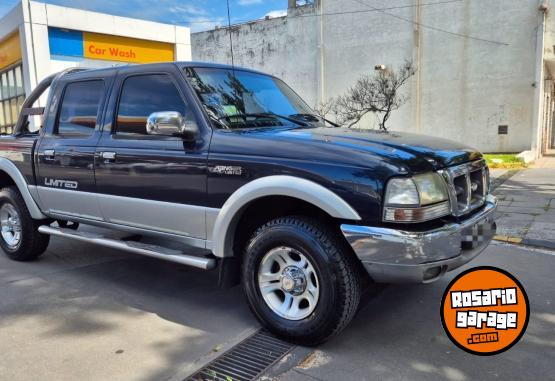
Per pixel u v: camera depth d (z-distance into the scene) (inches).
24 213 200.2
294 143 127.4
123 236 189.0
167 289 173.5
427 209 115.6
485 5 789.2
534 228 244.8
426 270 114.4
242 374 115.6
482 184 143.1
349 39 936.9
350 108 904.9
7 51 590.6
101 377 114.9
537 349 125.0
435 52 846.5
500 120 804.6
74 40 557.3
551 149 903.1
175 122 135.6
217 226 136.3
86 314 151.7
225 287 141.9
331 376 114.0
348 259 120.6
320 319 121.5
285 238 125.1
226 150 135.2
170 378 114.0
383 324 140.6
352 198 115.3
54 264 204.4
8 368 119.3
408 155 120.3
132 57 613.9
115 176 161.5
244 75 172.7
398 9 872.3
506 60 785.6
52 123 189.3
